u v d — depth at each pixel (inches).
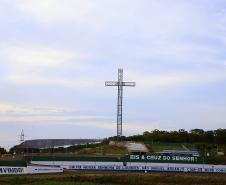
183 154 4675.2
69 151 5782.5
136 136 7224.4
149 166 4121.6
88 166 4072.3
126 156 4190.5
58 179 3265.3
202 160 4387.3
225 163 4414.4
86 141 6688.0
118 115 6181.1
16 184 3029.0
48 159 4106.8
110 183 3277.6
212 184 3341.5
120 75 6008.9
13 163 3742.6
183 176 3518.7
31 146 6525.6
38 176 3388.3
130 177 3425.2
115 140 6525.6
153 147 6131.9
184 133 7564.0
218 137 7559.1
